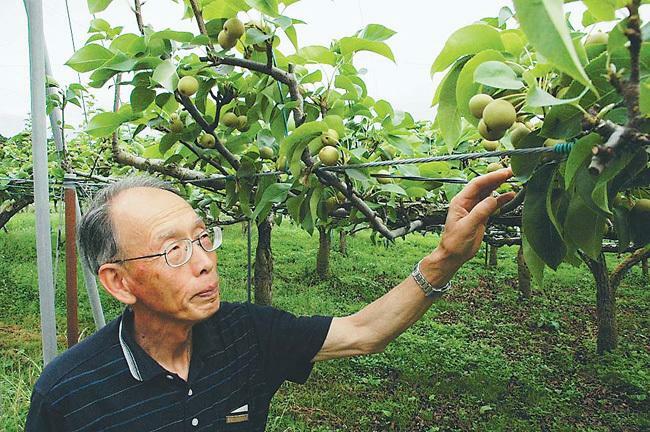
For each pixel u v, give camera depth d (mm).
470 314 9234
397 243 15852
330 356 1682
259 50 2002
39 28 2449
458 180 2033
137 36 1844
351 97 2389
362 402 5562
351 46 1996
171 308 1377
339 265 12492
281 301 9406
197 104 2111
